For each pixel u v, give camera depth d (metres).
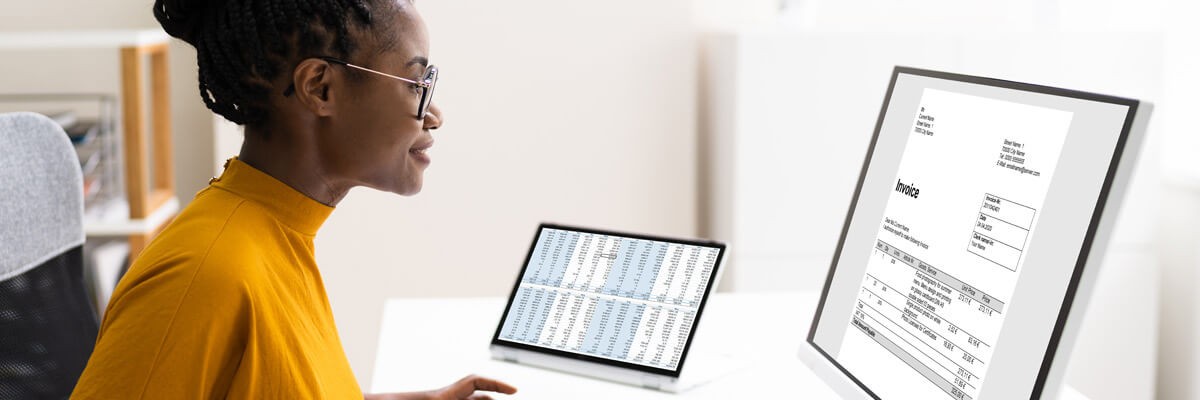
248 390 0.90
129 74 2.58
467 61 2.83
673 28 2.88
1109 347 2.84
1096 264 0.92
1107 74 2.78
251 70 0.94
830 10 3.16
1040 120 1.01
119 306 0.87
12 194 1.29
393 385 1.39
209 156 3.10
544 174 2.89
